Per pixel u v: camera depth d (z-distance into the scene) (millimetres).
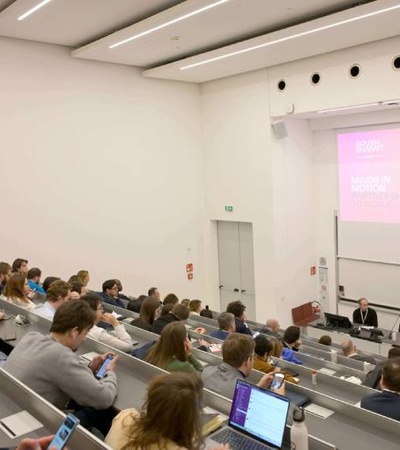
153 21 6645
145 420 1748
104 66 9109
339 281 10523
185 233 10734
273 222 9906
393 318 9570
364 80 8156
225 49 8078
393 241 9430
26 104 8102
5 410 2326
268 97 9633
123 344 3715
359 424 2568
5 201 7941
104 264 9281
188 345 3029
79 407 2549
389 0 6078
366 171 9750
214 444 2234
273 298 10094
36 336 2650
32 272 6684
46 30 7461
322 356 5383
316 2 6645
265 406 2320
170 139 10336
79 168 8828
